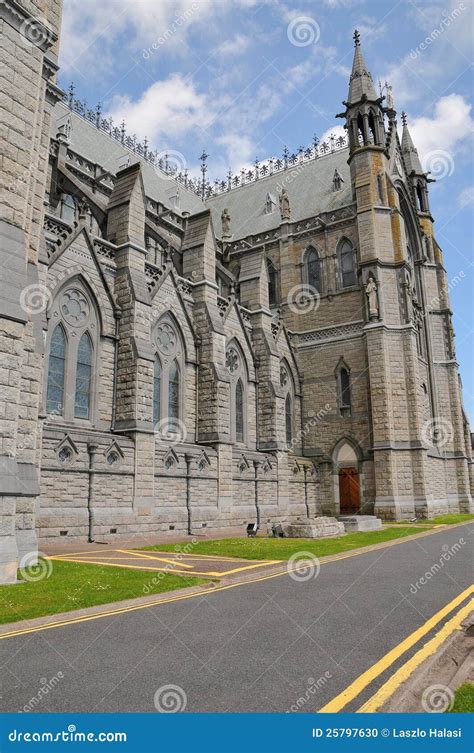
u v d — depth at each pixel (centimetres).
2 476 1451
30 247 1806
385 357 4594
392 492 4378
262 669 775
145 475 3012
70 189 3762
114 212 3431
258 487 4041
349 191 5462
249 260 4784
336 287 5181
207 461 3541
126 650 870
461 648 889
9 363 1530
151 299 3488
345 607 1174
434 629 987
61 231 3138
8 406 1511
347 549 2253
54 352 2909
